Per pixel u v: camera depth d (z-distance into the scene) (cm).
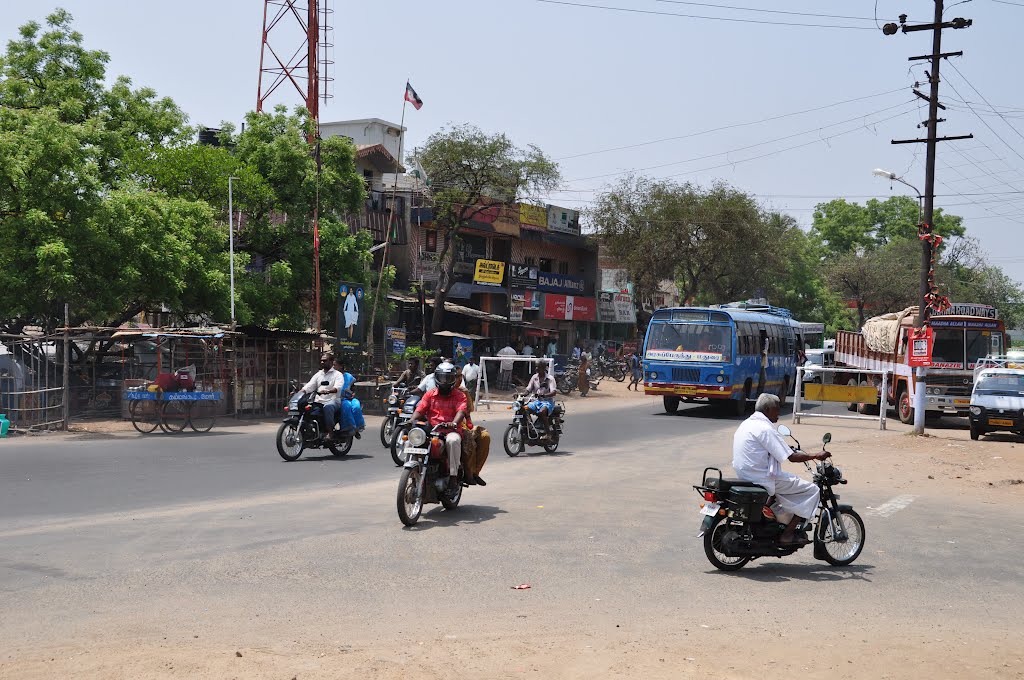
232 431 2098
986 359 2614
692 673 520
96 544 849
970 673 536
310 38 3316
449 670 512
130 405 2027
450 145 3988
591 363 4097
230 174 2766
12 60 2562
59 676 487
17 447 1705
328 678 491
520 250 5084
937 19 2567
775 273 5469
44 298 2183
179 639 563
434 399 1061
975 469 1627
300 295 2989
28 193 2128
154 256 2306
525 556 837
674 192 5203
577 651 557
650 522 1028
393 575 751
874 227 10806
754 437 820
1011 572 848
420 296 3950
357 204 3084
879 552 923
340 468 1462
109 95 2666
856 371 2478
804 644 589
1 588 684
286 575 741
